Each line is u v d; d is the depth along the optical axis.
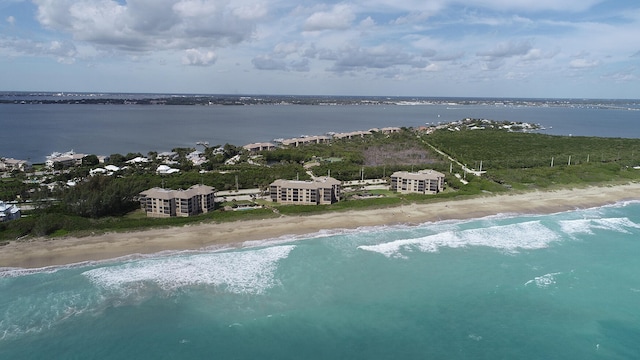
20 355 68.44
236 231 117.31
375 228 124.19
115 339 72.56
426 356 70.06
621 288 91.19
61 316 78.19
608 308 83.75
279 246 109.50
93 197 123.56
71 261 97.69
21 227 108.88
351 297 86.25
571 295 88.12
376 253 106.69
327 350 71.06
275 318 78.94
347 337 74.25
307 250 107.62
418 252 107.69
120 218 122.94
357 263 100.94
